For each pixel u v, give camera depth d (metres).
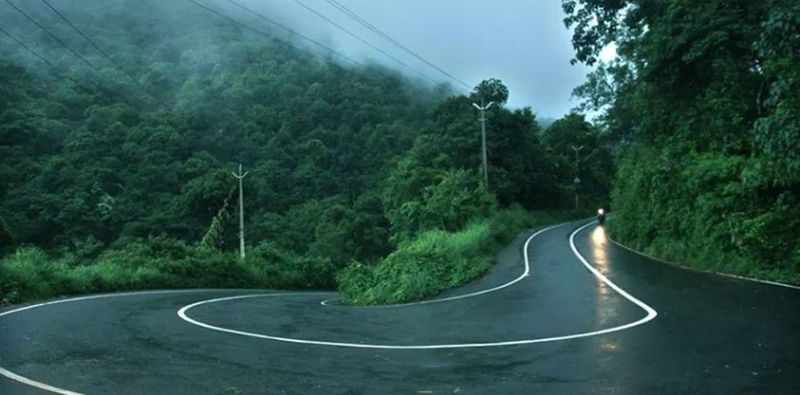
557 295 14.49
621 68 43.25
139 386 6.10
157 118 67.31
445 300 15.43
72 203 50.19
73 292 18.59
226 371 6.82
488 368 6.97
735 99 21.86
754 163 18.20
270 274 33.94
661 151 26.52
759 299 11.90
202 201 49.47
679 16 23.09
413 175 41.25
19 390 5.87
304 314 13.14
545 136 81.62
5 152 55.50
